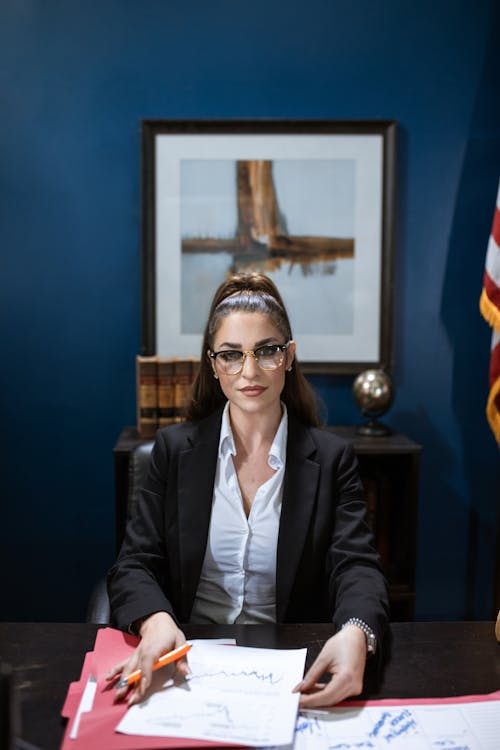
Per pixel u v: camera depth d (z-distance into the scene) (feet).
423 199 9.00
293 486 5.12
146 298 8.88
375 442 8.14
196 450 5.29
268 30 8.71
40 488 9.19
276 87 8.79
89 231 8.89
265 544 5.11
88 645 4.22
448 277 9.11
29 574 9.27
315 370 9.08
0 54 8.59
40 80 8.65
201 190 8.82
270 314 4.97
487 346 9.20
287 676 3.79
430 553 9.45
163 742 3.19
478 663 4.04
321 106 8.84
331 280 9.01
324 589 5.18
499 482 9.39
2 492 9.16
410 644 4.28
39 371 9.05
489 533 9.45
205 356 5.54
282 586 5.00
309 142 8.79
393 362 9.20
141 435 8.26
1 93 8.64
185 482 5.24
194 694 3.59
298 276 9.00
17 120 8.69
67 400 9.11
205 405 5.64
